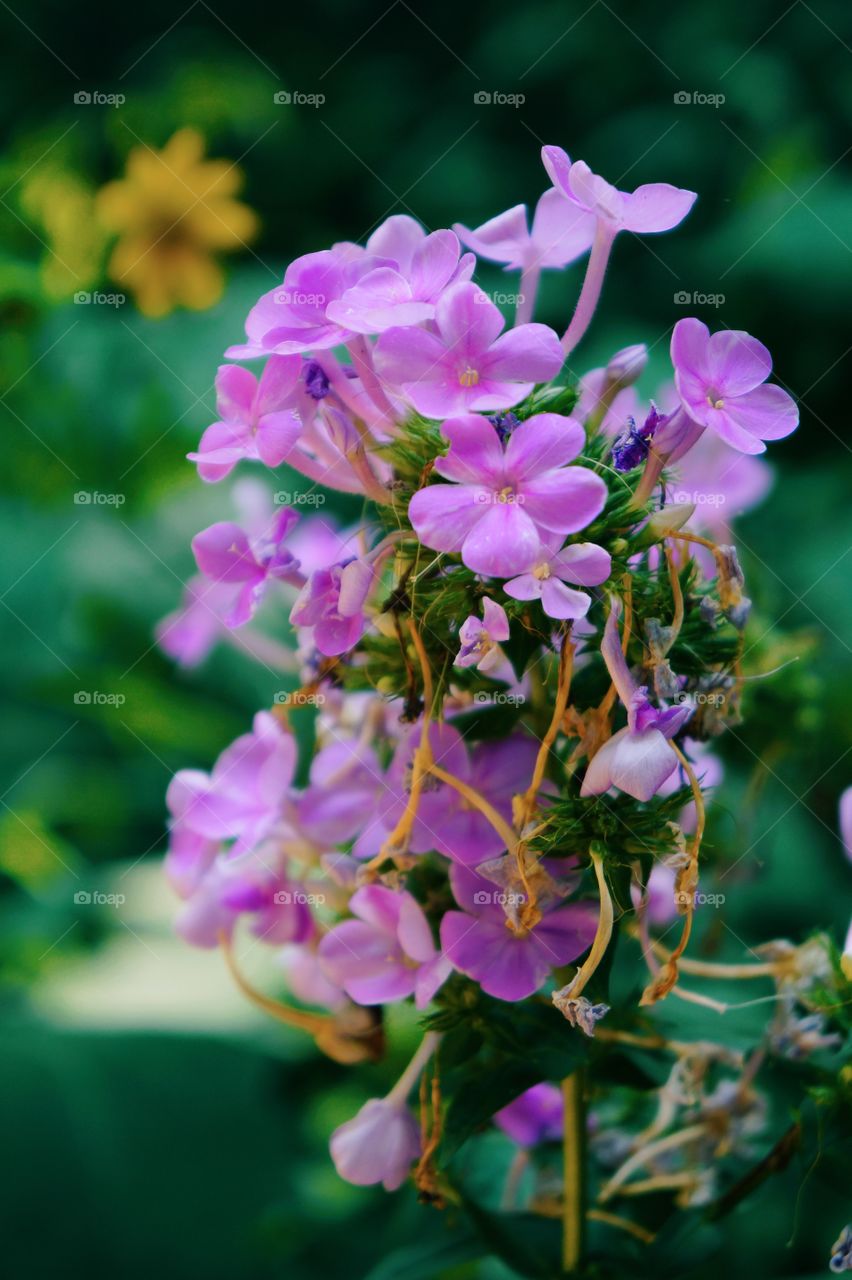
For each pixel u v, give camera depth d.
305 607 0.42
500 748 0.43
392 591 0.42
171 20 1.63
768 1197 0.47
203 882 0.46
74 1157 0.64
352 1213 0.64
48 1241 0.63
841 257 1.19
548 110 1.53
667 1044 0.46
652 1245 0.46
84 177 0.93
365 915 0.43
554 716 0.42
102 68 1.61
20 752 0.88
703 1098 0.47
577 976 0.41
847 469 1.06
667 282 1.25
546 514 0.40
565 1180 0.46
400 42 1.62
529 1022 0.44
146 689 0.84
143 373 0.95
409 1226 0.57
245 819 0.45
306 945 0.46
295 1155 0.67
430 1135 0.44
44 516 0.88
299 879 0.46
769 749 0.51
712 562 0.46
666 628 0.41
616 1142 0.48
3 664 0.85
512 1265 0.46
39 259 0.87
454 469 0.40
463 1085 0.44
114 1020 0.70
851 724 0.57
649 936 0.47
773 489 1.02
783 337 1.23
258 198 1.52
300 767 0.53
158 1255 0.63
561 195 0.44
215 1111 0.67
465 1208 0.46
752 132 1.44
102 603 0.86
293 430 0.41
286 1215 0.63
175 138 0.93
